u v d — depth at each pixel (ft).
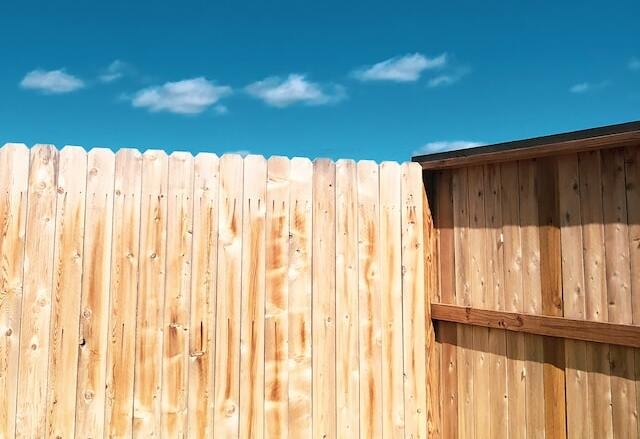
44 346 11.01
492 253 12.76
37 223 11.12
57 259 11.19
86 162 11.50
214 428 12.02
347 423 13.06
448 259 13.99
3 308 10.82
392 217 13.84
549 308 11.35
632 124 9.44
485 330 12.93
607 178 10.34
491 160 12.46
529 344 11.85
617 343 9.91
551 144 10.94
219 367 12.12
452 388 13.79
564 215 11.14
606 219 10.34
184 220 12.05
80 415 11.17
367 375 13.32
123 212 11.66
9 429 10.73
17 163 11.09
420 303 13.99
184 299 11.96
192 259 12.06
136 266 11.68
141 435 11.53
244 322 12.36
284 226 12.80
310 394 12.80
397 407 13.55
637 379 9.71
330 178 13.29
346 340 13.17
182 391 11.84
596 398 10.43
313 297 12.96
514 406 12.13
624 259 9.98
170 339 11.82
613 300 10.14
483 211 13.04
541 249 11.60
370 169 13.70
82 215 11.40
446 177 14.14
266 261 12.60
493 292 12.69
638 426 9.64
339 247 13.25
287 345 12.67
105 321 11.43
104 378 11.36
